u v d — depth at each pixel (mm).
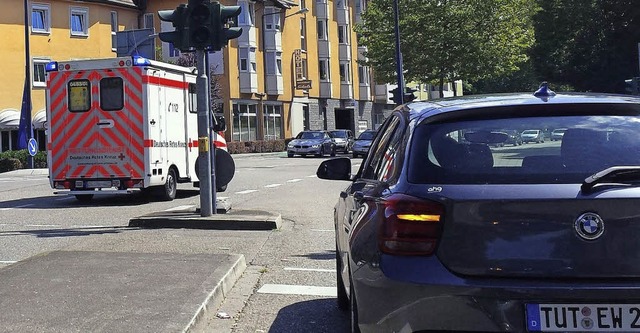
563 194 3102
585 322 3004
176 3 44500
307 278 7066
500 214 3123
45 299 5609
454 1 35906
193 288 5996
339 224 5258
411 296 3137
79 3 41438
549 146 3469
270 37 46281
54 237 9414
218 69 43250
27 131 30922
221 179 10945
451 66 36625
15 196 16031
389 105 61156
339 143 39719
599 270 3047
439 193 3246
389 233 3297
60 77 13828
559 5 48312
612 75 46406
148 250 8359
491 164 3377
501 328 3018
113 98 13703
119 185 13734
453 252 3158
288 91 48188
